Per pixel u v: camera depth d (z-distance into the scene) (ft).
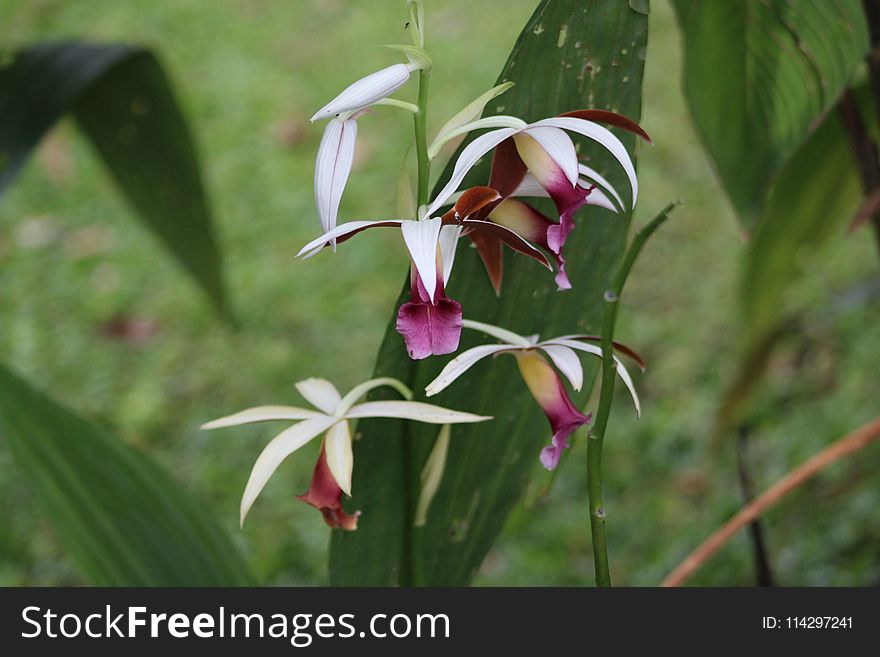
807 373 8.05
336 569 3.61
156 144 4.53
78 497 3.70
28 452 3.67
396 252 10.56
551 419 3.31
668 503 7.34
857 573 6.22
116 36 15.03
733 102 3.70
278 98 13.25
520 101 3.38
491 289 3.48
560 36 3.34
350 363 9.20
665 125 11.67
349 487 3.30
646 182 10.84
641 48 3.37
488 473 3.63
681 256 9.82
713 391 8.20
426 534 3.65
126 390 9.25
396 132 12.05
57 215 11.70
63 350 9.76
